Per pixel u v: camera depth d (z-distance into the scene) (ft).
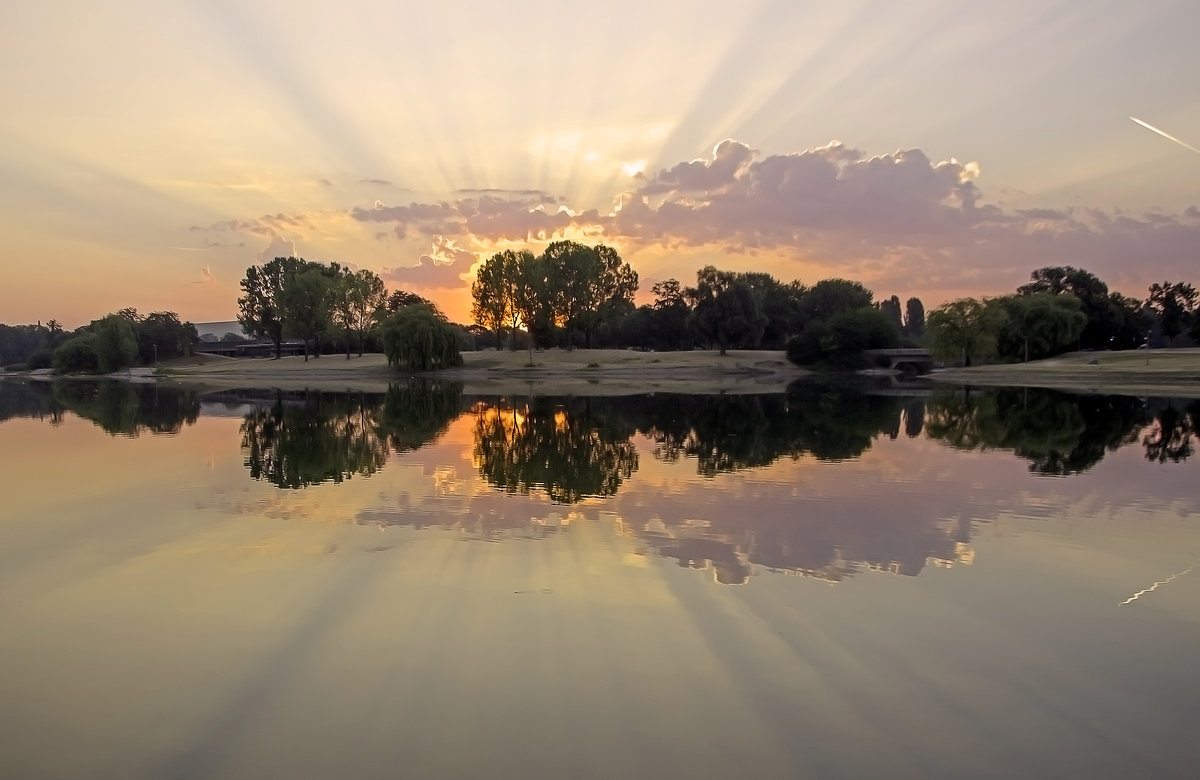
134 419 136.26
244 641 30.27
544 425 121.29
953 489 61.93
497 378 321.52
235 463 77.92
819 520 50.62
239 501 57.21
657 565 40.01
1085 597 35.58
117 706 25.22
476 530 47.60
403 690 26.02
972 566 40.34
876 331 348.59
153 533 47.16
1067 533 47.57
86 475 70.28
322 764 21.71
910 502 56.54
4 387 305.12
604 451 87.04
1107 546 44.52
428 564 40.11
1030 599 35.27
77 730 23.79
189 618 32.76
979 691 26.18
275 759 22.00
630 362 360.69
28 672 27.78
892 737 23.21
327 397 211.00
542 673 27.20
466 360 371.56
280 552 42.55
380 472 71.46
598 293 403.34
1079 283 391.45
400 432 110.83
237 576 38.34
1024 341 324.80
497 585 36.68
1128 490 61.67
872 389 237.04
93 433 110.22
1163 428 112.47
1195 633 31.30
